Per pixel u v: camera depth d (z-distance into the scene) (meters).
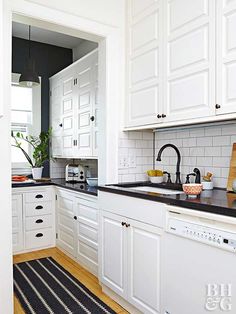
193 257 1.45
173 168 2.50
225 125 2.04
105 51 2.40
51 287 2.37
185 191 1.71
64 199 3.23
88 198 2.68
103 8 2.36
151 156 2.69
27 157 3.82
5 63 1.78
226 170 2.03
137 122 2.31
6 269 1.78
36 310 2.01
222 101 1.61
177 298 1.55
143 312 1.81
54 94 4.07
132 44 2.37
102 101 2.46
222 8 1.60
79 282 2.47
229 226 1.28
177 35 1.90
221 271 1.31
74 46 4.32
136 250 1.86
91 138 3.10
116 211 2.06
